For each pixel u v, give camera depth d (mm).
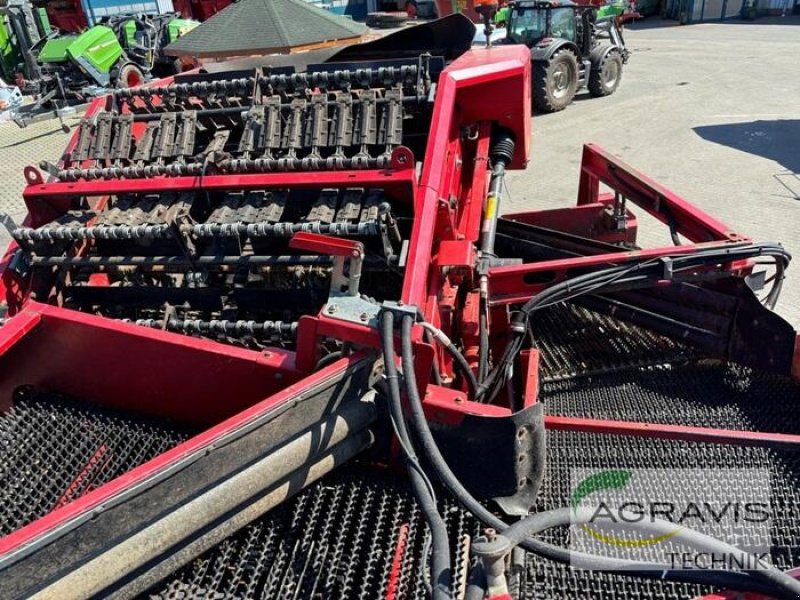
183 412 2426
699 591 1905
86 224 2805
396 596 1794
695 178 7496
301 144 2857
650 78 13547
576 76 11023
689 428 2355
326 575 1859
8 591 1341
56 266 2963
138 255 2932
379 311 1976
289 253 2832
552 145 9070
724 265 3020
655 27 22250
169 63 14117
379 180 2588
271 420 1750
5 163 8977
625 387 3090
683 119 10156
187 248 2688
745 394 2984
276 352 2213
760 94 11656
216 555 1904
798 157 8086
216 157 2814
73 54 11820
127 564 1532
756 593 1726
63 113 11156
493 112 3486
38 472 2289
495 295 3037
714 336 3061
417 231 2486
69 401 2568
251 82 3090
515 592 1884
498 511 2049
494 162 3588
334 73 3047
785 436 2291
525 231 3895
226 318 2777
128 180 2861
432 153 2723
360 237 2639
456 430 2012
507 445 1933
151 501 1551
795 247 5566
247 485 1729
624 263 2957
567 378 3160
